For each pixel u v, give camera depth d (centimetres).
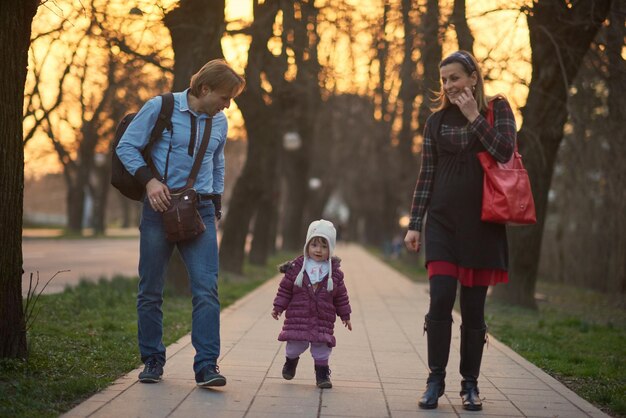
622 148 2259
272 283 2380
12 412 585
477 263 673
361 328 1283
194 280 732
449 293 677
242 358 914
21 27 729
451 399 725
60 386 678
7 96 721
